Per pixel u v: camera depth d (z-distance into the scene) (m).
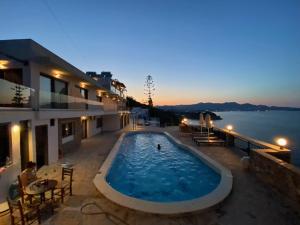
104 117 28.98
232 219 5.57
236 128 69.12
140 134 25.86
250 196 6.95
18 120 8.30
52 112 11.34
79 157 12.66
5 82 8.34
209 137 18.23
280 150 9.17
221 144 16.30
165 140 22.06
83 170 9.91
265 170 8.19
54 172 9.69
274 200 6.65
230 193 7.14
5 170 6.92
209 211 5.99
